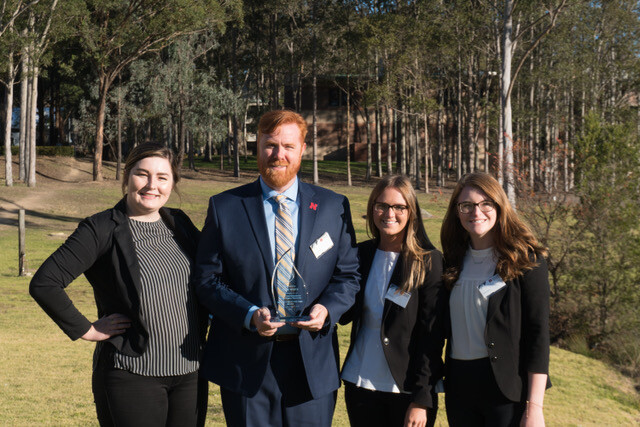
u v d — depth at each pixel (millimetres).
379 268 3191
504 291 2832
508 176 9562
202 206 28094
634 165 8578
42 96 48719
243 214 2947
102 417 2750
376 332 3146
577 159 9023
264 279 2877
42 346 7023
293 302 2852
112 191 32781
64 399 5227
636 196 8562
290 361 2891
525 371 2828
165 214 2967
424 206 28859
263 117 2953
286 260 2891
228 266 2912
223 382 2869
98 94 37625
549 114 36938
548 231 8953
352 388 3170
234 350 2887
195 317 2873
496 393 2807
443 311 3016
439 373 3018
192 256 2967
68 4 28891
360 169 47625
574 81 35844
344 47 37969
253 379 2840
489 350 2801
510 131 24844
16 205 26141
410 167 42250
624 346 8211
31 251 16250
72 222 23375
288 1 37250
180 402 2828
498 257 2896
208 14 32594
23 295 10328
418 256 3014
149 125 39969
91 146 48469
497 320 2814
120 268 2715
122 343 2701
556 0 25484
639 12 37156
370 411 3131
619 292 8570
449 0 33656
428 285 3014
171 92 37312
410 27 32219
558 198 8977
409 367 3045
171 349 2752
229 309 2723
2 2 27297
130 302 2693
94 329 2643
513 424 2795
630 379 7398
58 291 2549
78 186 33844
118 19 33344
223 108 39250
